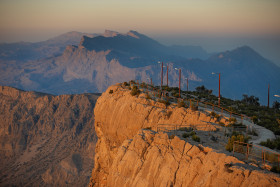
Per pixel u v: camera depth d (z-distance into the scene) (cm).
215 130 4128
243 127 4422
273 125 4931
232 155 2861
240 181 2481
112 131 6184
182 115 4944
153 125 5278
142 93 6372
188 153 3228
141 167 3662
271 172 2461
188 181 2992
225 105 7238
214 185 2627
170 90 8862
